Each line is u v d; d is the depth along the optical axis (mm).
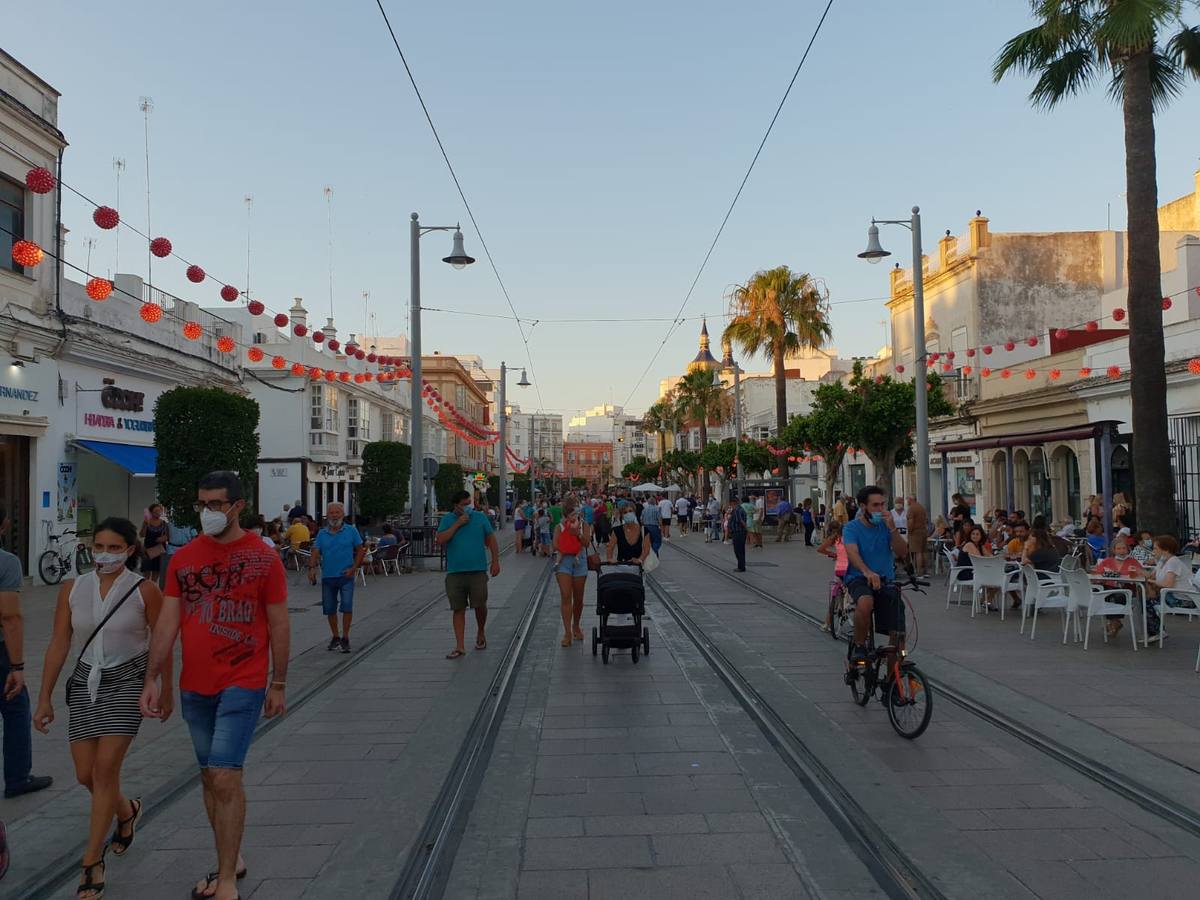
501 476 51688
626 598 11031
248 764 7066
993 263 32938
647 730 7941
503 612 15898
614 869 5004
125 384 23547
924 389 21688
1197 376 20469
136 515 26281
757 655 11367
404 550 24500
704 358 80500
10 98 18688
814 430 28109
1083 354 25906
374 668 10945
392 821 5785
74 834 5633
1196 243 23344
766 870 4965
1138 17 13836
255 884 4867
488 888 4789
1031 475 29891
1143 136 14891
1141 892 4609
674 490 58312
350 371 44500
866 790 6207
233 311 42688
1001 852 5129
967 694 8938
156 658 4652
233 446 17094
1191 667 10102
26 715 6387
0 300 18406
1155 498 14695
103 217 12000
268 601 4848
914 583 8141
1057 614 14438
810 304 37406
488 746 7520
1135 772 6461
